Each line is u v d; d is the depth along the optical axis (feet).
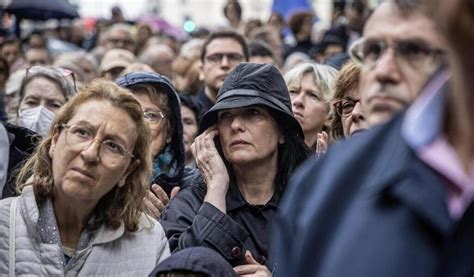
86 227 13.93
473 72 6.12
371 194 6.33
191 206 16.44
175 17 104.12
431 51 7.26
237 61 25.99
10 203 13.83
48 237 13.62
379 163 6.57
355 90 16.89
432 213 6.07
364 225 6.28
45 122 21.27
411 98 7.30
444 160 6.20
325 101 20.12
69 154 13.55
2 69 28.40
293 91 20.27
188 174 18.97
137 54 45.06
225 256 15.19
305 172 7.09
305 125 20.08
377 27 7.44
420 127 6.36
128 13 93.91
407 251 6.09
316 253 6.61
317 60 36.94
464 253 6.10
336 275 6.26
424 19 7.25
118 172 13.73
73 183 13.47
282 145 16.66
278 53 40.11
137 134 14.01
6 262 13.44
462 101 6.21
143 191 14.25
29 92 22.70
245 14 91.71
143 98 18.42
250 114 16.31
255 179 16.42
